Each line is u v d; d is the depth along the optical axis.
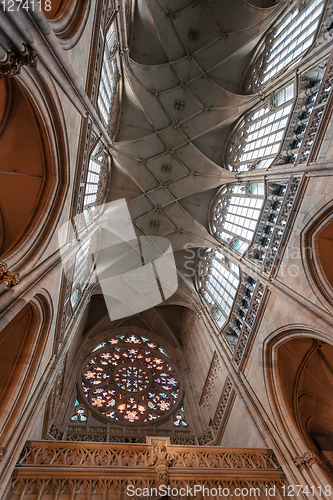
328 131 11.41
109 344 21.58
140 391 18.95
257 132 19.27
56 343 12.07
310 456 9.73
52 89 8.59
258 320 13.41
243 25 20.47
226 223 20.70
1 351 10.14
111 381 19.17
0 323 6.84
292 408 11.89
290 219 12.53
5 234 9.84
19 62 6.36
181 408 18.53
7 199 10.04
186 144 22.83
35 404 9.76
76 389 18.05
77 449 10.09
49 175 10.00
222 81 22.33
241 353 14.16
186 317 22.38
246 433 12.36
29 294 8.15
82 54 10.16
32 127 9.20
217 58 21.89
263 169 15.54
